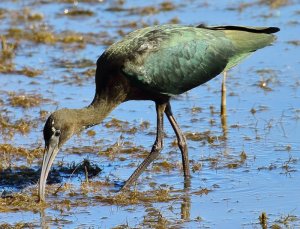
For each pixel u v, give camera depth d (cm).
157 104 1367
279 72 1827
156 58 1344
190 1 2350
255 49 1406
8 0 2408
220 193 1296
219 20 2162
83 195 1297
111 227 1183
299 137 1509
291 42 1998
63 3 2383
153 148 1347
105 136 1546
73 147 1495
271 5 2258
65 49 2025
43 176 1277
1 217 1220
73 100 1711
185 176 1358
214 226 1179
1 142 1517
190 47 1368
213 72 1391
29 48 2039
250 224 1181
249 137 1519
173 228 1174
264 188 1308
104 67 1337
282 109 1642
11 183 1352
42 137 1539
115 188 1327
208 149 1473
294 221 1186
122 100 1356
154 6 2317
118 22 2211
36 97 1725
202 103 1698
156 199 1274
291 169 1373
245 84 1773
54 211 1241
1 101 1711
